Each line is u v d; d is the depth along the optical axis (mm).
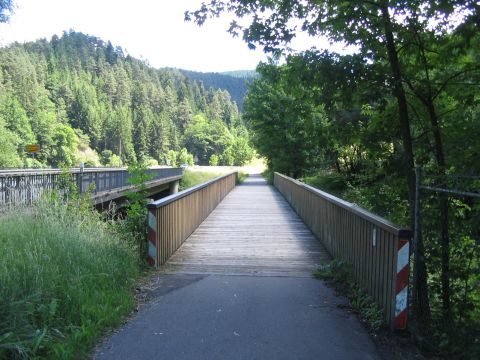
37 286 3982
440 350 3729
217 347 3787
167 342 3879
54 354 3377
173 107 162250
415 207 4207
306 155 30156
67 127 96875
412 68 4891
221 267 6805
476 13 4094
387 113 5074
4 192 10281
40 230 5574
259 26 5113
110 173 19703
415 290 4203
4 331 3301
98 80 162250
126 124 125938
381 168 5316
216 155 134250
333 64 4605
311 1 4891
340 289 5594
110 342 3861
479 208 3941
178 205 8281
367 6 4621
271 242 9062
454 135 4770
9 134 58531
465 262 3988
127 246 6207
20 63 112375
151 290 5484
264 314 4645
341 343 3920
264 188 29859
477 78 4723
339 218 6930
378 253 4637
